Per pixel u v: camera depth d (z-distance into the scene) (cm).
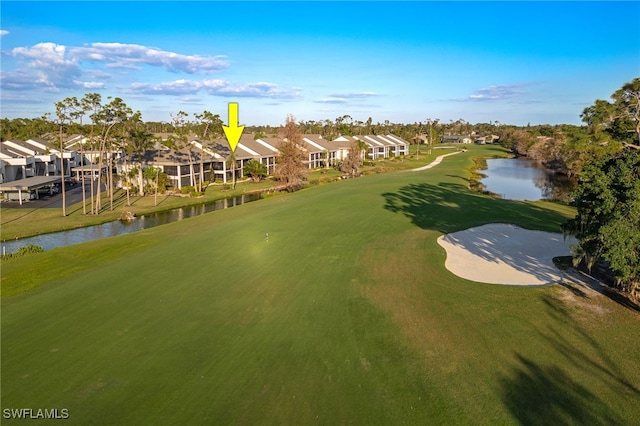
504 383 1198
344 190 5219
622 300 1758
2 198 4625
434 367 1280
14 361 1296
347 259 2330
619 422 1039
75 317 1605
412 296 1820
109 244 2689
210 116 5812
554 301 1756
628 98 1952
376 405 1104
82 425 1020
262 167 6612
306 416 1057
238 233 2956
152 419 1041
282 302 1758
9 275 2081
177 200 4866
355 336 1473
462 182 6091
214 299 1784
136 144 5206
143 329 1511
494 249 2534
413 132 18262
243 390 1162
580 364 1295
